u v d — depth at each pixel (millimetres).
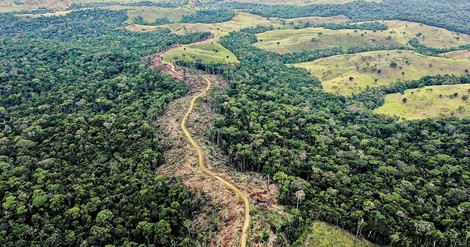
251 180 143750
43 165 155250
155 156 159000
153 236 117625
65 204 135375
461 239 123812
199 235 117188
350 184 146875
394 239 117625
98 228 120375
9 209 129250
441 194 148625
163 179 142625
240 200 127688
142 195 133250
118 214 130500
